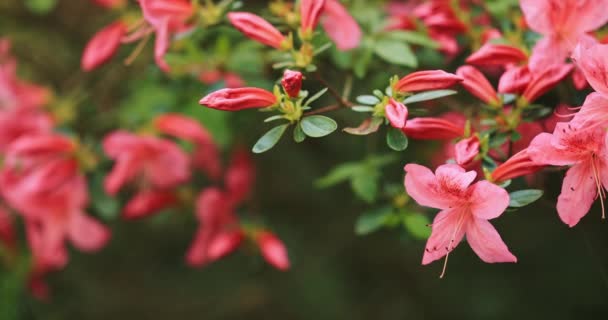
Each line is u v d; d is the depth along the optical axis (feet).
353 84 3.14
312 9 2.63
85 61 2.95
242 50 3.09
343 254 4.01
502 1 2.90
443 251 2.49
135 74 3.35
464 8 2.97
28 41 3.53
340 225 3.97
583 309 3.93
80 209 3.15
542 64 2.60
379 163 3.00
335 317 3.94
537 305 3.97
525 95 2.61
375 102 2.55
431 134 2.59
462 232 2.48
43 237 3.20
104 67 3.38
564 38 2.60
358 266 4.05
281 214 3.92
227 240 3.17
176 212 3.37
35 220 3.20
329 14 2.82
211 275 4.17
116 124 3.27
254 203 3.48
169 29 2.83
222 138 3.15
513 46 2.66
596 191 2.47
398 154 3.35
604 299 3.91
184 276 4.20
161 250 4.15
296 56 2.64
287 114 2.53
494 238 2.45
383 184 3.13
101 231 3.18
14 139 3.13
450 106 2.97
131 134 3.10
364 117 3.16
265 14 2.91
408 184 2.48
